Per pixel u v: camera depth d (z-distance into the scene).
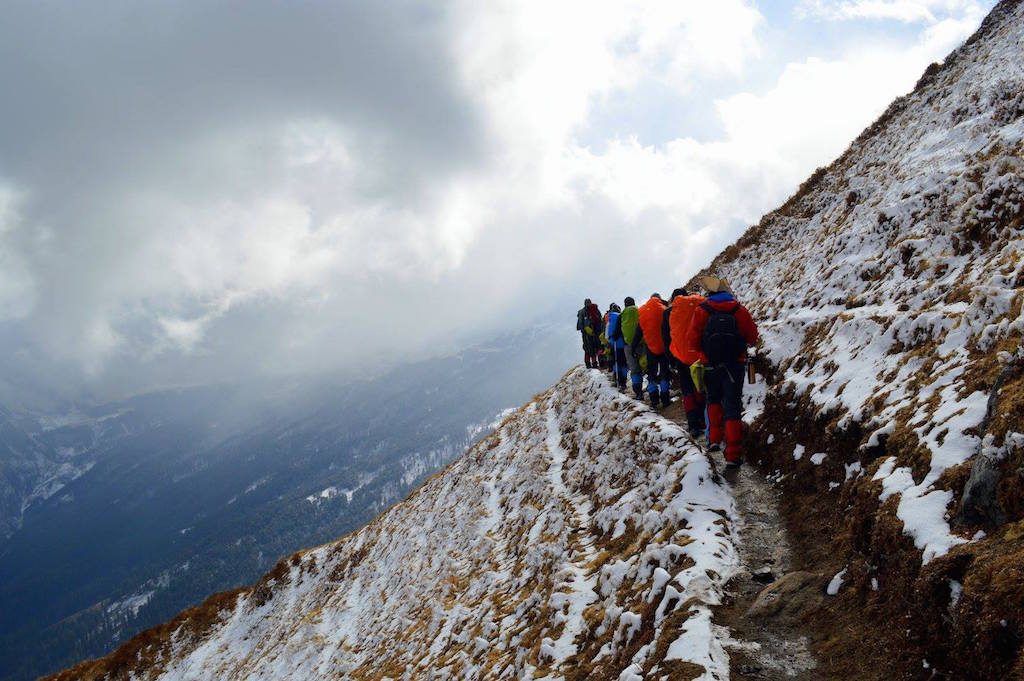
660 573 6.18
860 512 5.13
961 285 7.43
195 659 33.00
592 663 6.24
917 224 11.14
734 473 8.27
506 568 12.74
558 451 17.33
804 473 7.04
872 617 4.27
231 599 37.91
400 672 12.78
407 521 27.44
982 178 9.98
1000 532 3.58
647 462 10.15
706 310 8.60
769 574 5.58
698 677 4.32
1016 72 15.65
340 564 30.77
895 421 5.67
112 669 34.97
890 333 7.51
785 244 21.78
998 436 3.92
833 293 11.74
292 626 28.47
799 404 8.09
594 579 8.35
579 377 21.72
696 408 10.32
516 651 8.25
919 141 17.69
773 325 11.96
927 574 3.74
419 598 17.05
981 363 5.23
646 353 13.23
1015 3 22.19
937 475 4.48
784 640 4.61
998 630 3.04
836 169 23.53
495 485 20.53
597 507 11.26
